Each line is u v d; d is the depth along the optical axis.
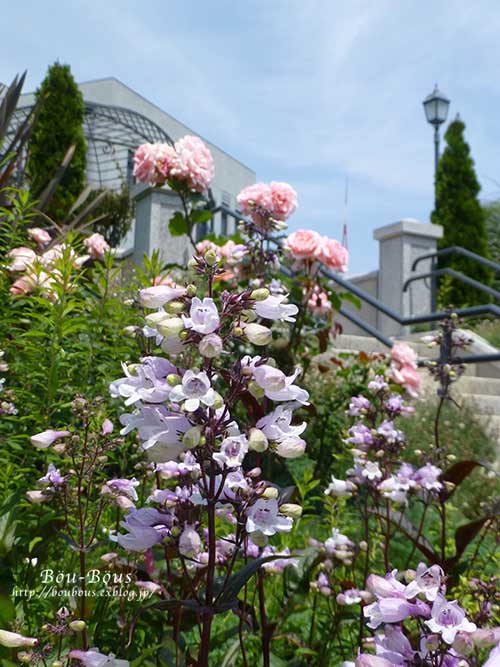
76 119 15.01
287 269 6.53
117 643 2.03
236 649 2.07
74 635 1.73
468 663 1.31
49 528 2.15
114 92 27.12
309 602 2.69
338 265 5.29
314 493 4.40
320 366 5.67
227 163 33.47
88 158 20.27
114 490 1.92
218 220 16.50
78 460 2.17
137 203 10.08
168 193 9.58
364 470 2.53
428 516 4.00
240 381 1.41
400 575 1.51
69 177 14.41
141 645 2.10
